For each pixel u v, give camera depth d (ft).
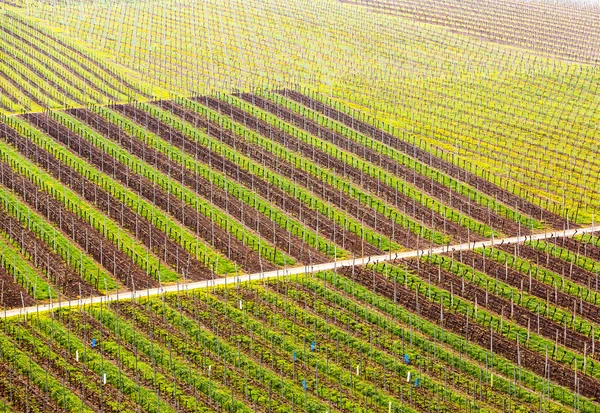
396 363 328.08
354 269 393.50
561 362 333.62
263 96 590.55
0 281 379.55
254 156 506.07
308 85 621.72
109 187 463.01
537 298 376.07
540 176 501.56
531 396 313.32
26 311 357.00
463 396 311.27
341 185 477.36
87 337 338.75
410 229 437.99
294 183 477.36
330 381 317.42
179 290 374.22
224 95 587.27
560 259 411.13
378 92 615.57
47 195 451.94
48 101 575.38
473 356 335.06
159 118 548.31
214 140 522.47
